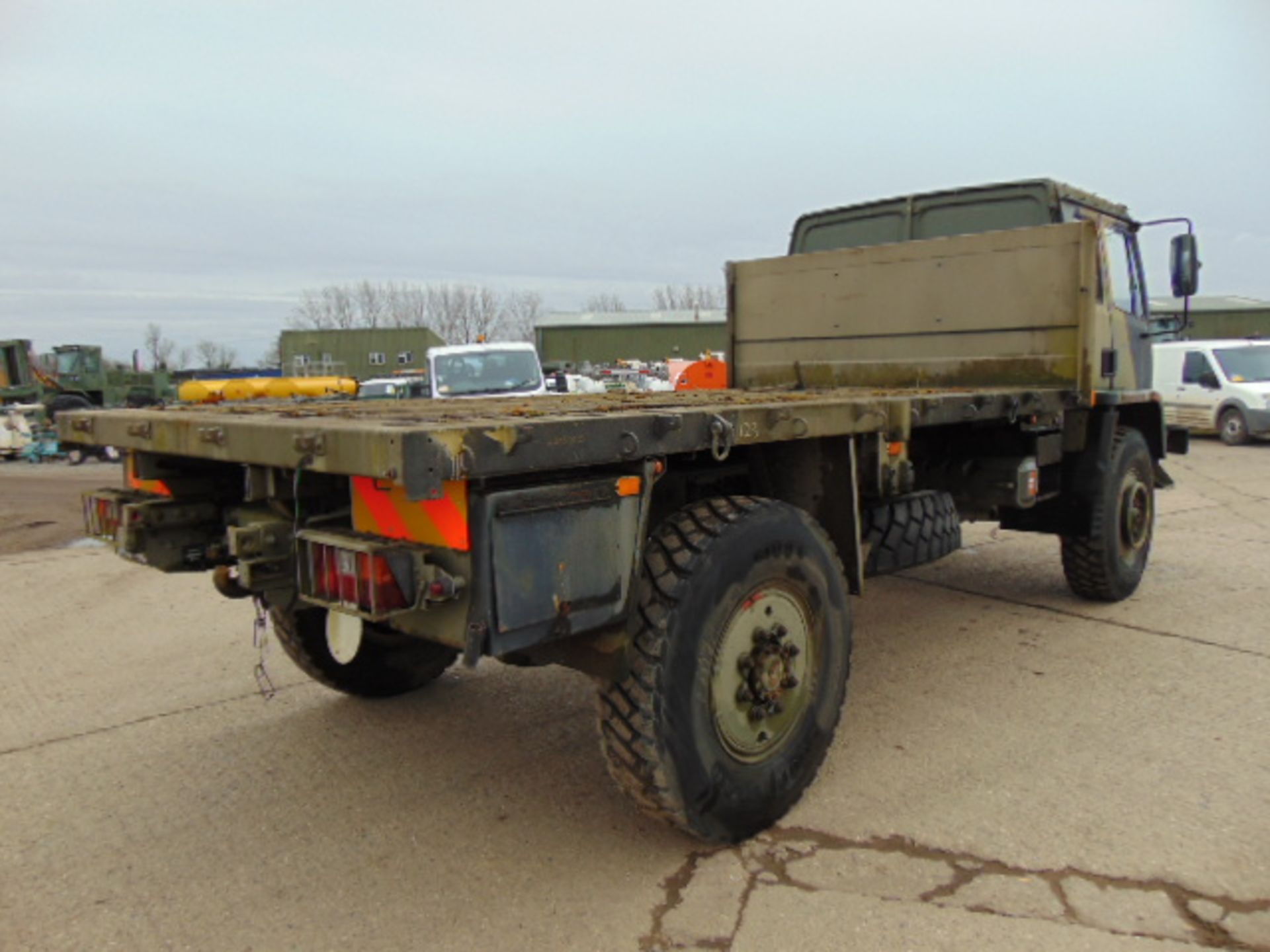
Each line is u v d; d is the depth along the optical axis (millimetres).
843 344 5625
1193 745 3611
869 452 3451
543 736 3869
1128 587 5750
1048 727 3824
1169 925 2479
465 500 2225
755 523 2834
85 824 3180
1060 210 5375
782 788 2990
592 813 3191
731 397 4199
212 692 4453
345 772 3547
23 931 2576
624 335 61406
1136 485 5734
